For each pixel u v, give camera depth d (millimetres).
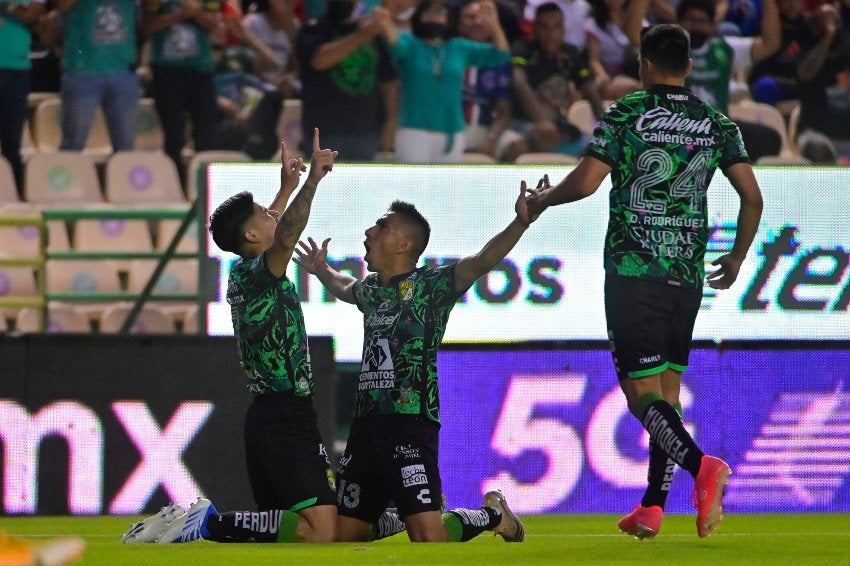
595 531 25875
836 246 33719
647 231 20062
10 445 29562
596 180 20016
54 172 42094
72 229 41906
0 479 29469
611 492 32000
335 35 38875
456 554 18250
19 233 41031
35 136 44594
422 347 21500
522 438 31984
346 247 32969
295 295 21406
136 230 41938
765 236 33594
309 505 20984
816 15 45312
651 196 20125
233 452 29812
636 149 20062
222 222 21656
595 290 33156
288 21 45062
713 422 32438
